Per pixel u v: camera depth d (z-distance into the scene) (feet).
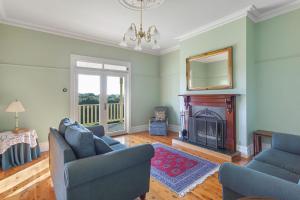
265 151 7.06
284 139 7.02
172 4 9.06
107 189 5.08
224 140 11.02
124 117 16.56
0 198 6.40
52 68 12.19
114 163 5.05
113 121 16.03
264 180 3.48
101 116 15.02
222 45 11.30
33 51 11.45
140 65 17.34
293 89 9.65
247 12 9.91
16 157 9.26
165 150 11.52
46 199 6.34
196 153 10.96
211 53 11.80
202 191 6.78
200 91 12.76
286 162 5.89
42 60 11.80
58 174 5.61
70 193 4.34
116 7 9.28
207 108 12.19
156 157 10.27
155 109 17.78
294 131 9.67
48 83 12.05
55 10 9.56
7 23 10.55
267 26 10.55
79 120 13.69
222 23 11.16
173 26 12.00
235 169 3.97
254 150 10.25
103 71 14.97
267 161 6.17
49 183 7.49
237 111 10.67
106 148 5.74
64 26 11.74
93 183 4.75
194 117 12.59
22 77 11.09
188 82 13.61
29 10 9.52
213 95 11.34
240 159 9.90
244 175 3.75
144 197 6.24
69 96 12.97
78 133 5.28
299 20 9.36
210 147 11.16
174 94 17.24
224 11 9.98
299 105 9.47
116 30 12.48
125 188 5.54
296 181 4.80
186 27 12.19
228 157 9.80
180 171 8.46
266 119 10.71
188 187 7.06
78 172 4.33
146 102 17.90
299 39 9.38
